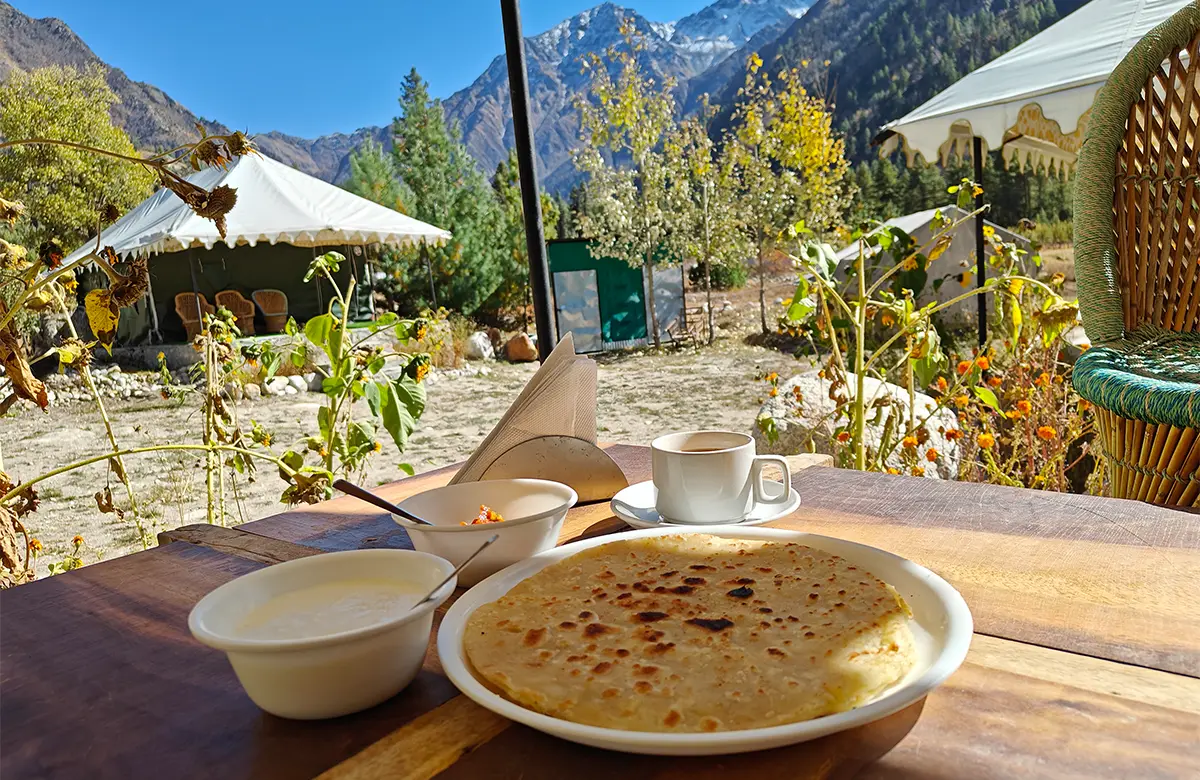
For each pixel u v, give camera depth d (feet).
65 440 27.22
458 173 64.28
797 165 49.21
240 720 1.91
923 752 1.56
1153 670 1.84
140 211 45.68
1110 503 3.10
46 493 19.72
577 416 3.74
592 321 50.55
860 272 7.66
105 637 2.47
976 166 16.58
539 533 2.72
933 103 16.38
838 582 2.22
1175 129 5.92
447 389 36.63
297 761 1.71
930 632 1.97
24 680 2.21
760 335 51.26
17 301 5.00
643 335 51.83
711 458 3.13
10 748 1.85
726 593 2.20
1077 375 4.96
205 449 5.69
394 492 4.18
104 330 4.72
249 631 1.91
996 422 10.62
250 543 3.32
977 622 2.16
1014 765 1.50
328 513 3.83
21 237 64.34
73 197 70.59
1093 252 5.89
